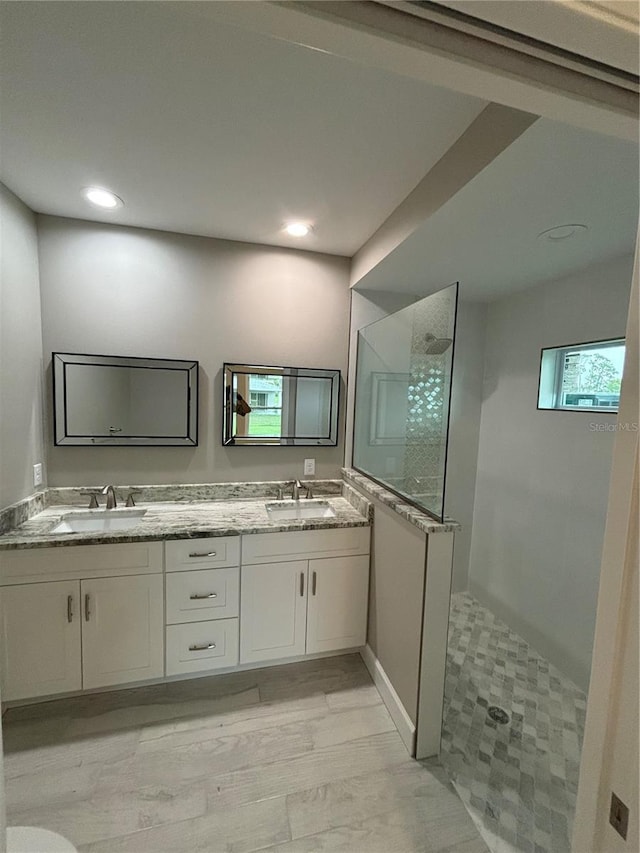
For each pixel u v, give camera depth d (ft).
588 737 1.93
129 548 6.02
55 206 6.40
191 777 4.87
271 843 4.19
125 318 7.23
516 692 6.61
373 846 4.19
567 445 7.15
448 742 5.55
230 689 6.37
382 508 6.57
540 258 6.38
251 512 7.32
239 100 4.03
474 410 9.57
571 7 1.60
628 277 6.13
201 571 6.35
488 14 1.62
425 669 5.16
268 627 6.75
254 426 8.02
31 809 4.47
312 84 3.79
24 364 6.30
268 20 1.72
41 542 5.63
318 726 5.69
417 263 6.75
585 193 4.45
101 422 7.19
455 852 4.17
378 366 7.32
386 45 1.78
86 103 4.11
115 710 5.86
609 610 1.84
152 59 3.55
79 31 3.28
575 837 1.97
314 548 6.86
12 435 6.01
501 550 8.83
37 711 5.78
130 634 6.12
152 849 4.11
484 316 9.40
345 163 5.04
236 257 7.72
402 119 4.22
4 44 3.39
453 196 4.58
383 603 6.46
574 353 7.18
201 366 7.68
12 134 4.62
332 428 8.50
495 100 2.10
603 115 2.12
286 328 8.09
